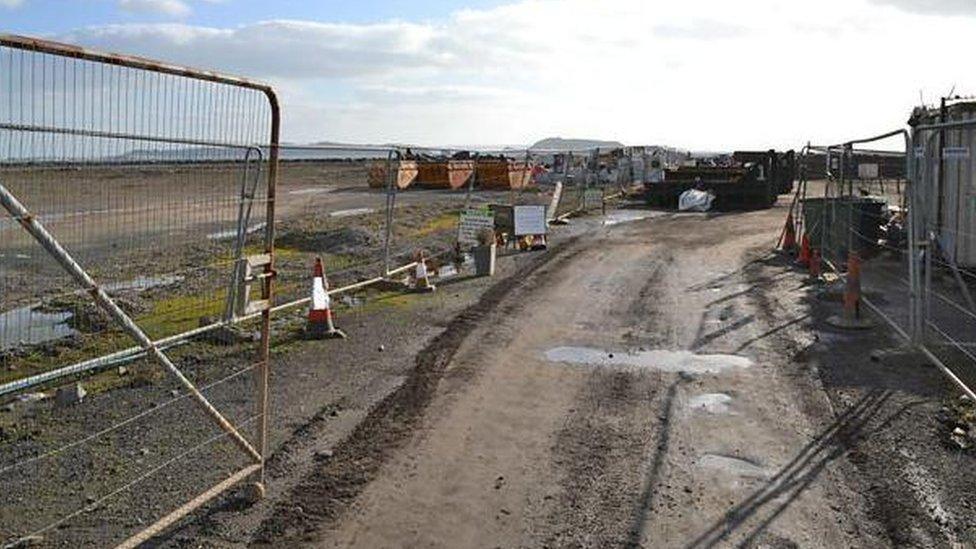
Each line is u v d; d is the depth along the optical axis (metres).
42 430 7.48
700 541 5.37
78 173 5.21
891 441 7.00
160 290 12.82
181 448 6.94
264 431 6.23
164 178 6.81
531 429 7.45
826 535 5.42
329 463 6.64
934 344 9.97
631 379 8.98
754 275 15.70
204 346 10.38
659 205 32.91
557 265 17.17
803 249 16.94
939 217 14.39
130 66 4.43
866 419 7.55
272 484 6.22
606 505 5.90
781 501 5.93
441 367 9.48
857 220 16.70
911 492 6.02
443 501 5.97
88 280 4.58
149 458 6.74
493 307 12.91
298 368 9.44
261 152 8.67
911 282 9.84
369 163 61.53
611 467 6.57
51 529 5.51
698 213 29.92
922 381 8.65
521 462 6.69
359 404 8.12
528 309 12.75
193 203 6.91
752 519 5.66
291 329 11.28
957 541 5.33
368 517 5.71
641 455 6.81
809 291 13.91
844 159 16.11
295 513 5.74
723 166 34.88
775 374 9.05
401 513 5.78
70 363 9.49
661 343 10.57
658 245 20.42
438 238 21.97
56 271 11.29
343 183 51.56
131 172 5.82
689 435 7.25
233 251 13.88
